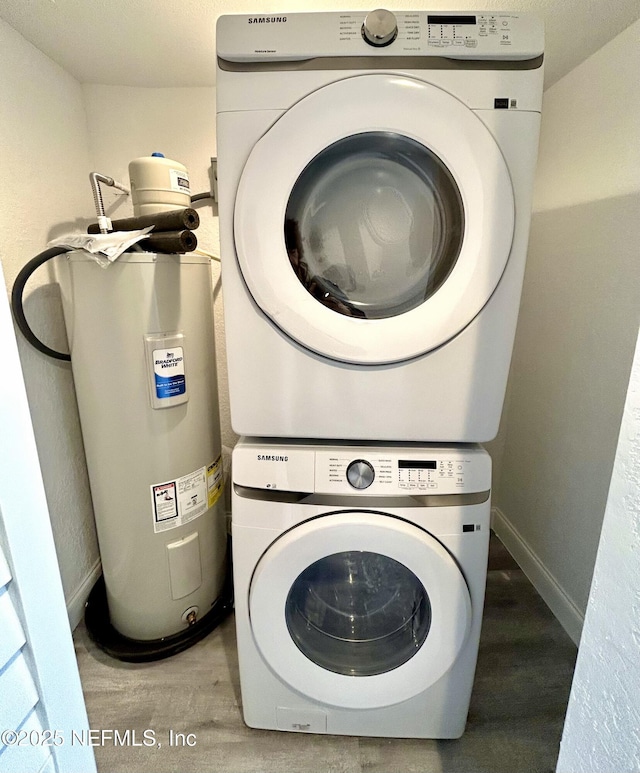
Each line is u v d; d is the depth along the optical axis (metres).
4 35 1.10
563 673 1.26
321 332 0.84
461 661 0.98
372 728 1.06
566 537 1.41
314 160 0.81
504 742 1.08
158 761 1.04
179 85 1.48
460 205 0.81
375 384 0.89
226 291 0.86
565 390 1.41
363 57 0.76
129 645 1.32
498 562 1.74
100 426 1.17
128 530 1.24
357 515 0.89
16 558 0.53
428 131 0.77
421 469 0.90
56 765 0.62
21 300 1.11
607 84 1.19
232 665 1.29
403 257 0.89
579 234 1.33
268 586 0.91
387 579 1.05
